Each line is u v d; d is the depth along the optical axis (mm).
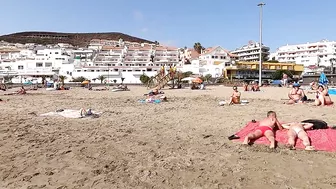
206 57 114812
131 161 6078
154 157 6336
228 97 24234
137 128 9727
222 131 9062
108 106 17156
